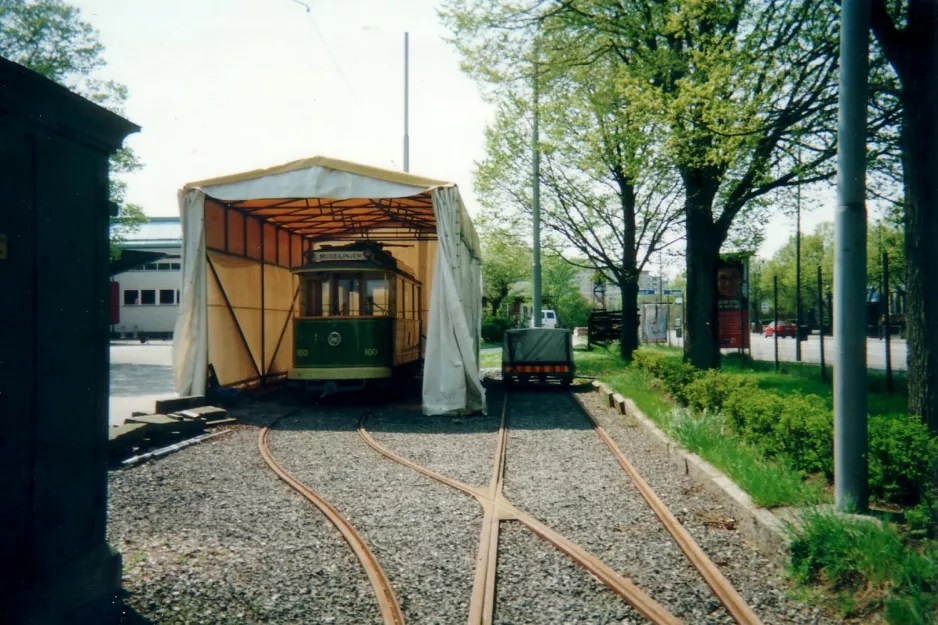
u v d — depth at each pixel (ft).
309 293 50.65
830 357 104.94
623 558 17.69
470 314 59.98
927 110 24.90
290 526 20.47
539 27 49.32
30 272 12.06
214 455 31.01
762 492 19.67
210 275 47.47
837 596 14.57
